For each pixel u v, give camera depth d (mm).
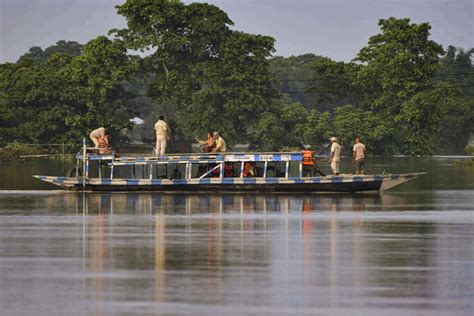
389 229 85562
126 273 63656
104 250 72875
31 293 58156
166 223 90250
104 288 59250
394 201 114062
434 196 123062
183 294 57656
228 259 68812
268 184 124625
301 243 76500
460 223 90375
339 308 54594
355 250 73000
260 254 71000
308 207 105750
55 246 75000
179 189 125875
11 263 67375
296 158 125438
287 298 56719
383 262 67688
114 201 113750
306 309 54344
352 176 123312
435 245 75500
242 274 63281
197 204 109312
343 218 94625
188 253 71375
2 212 100938
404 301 56094
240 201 113250
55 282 61000
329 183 123750
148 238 79562
